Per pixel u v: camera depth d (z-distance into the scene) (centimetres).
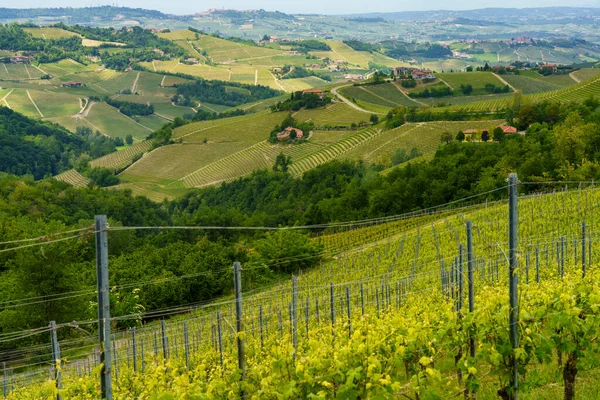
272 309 3875
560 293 1505
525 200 5484
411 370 1364
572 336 1379
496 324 1309
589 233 4147
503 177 7775
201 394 1188
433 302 2686
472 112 15550
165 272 5528
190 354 2986
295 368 1250
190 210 13812
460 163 9231
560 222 4772
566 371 1410
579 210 4919
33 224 7812
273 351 1255
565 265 3081
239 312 1208
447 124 14862
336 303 3716
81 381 1509
